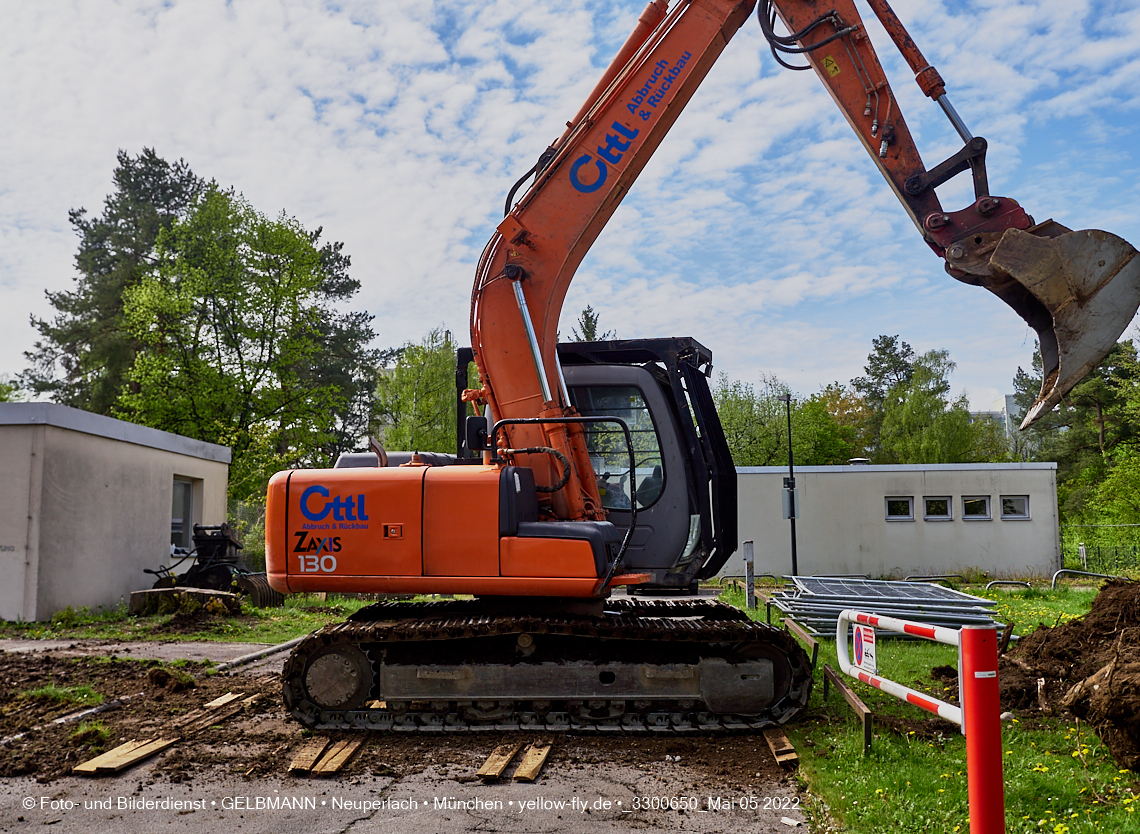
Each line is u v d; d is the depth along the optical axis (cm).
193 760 541
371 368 4622
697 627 611
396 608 696
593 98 712
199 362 2920
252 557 2511
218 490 1933
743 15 719
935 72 640
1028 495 2517
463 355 789
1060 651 724
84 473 1412
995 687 336
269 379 3084
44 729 617
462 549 611
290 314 3117
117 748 559
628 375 743
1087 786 455
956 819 411
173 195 4072
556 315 694
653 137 705
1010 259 595
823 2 680
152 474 1630
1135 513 3553
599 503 691
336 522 627
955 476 2538
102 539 1461
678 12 714
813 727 597
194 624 1248
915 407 5038
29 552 1295
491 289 695
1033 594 1734
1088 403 4619
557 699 609
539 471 673
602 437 744
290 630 1241
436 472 626
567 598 638
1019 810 424
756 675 603
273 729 616
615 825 425
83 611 1355
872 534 2538
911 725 600
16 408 1314
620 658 618
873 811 420
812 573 2531
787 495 2242
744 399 4578
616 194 706
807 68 699
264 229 3078
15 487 1309
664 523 727
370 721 614
